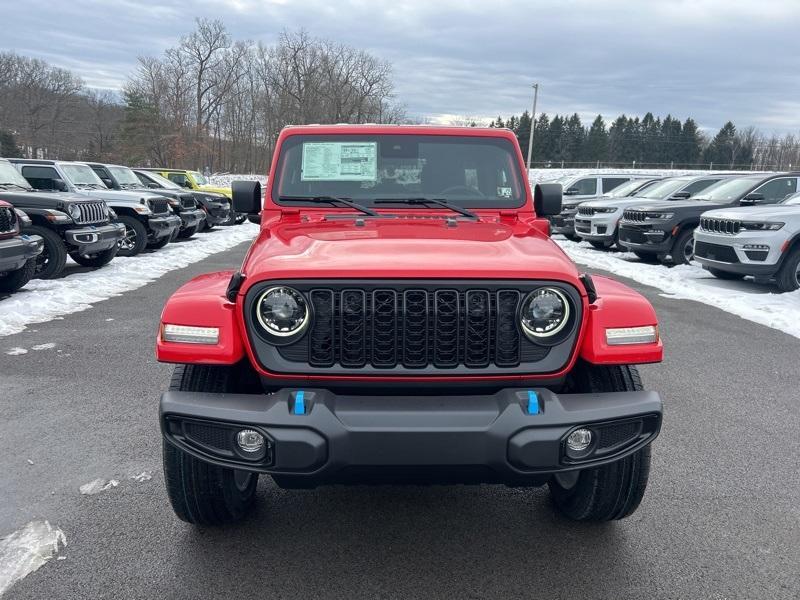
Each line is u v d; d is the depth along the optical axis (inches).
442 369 107.7
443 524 133.3
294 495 145.4
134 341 275.6
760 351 275.3
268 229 147.2
